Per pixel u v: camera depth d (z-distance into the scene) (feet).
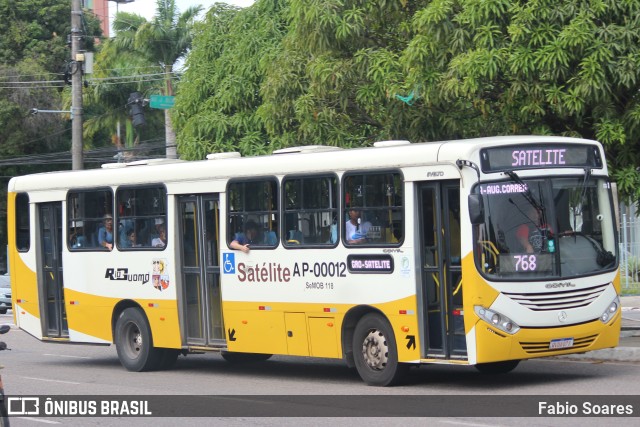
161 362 62.39
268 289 54.03
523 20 53.78
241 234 55.67
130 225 62.64
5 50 179.63
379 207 48.88
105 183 64.34
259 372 60.29
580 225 47.57
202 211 58.23
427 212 47.39
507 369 53.57
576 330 46.62
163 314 60.29
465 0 55.88
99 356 74.59
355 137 67.77
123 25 175.11
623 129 54.08
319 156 51.88
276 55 80.48
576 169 47.78
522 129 59.16
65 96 175.32
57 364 69.36
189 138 98.07
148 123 184.03
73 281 66.44
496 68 54.29
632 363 55.52
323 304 51.24
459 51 56.44
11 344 86.38
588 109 56.90
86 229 65.82
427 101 57.82
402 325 47.80
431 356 47.14
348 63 63.16
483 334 44.88
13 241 71.20
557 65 53.11
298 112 66.49
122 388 54.24
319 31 62.64
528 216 46.21
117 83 172.24
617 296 48.42
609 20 53.72
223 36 102.89
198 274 58.54
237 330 55.83
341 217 50.55
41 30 182.50
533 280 45.68
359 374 52.42
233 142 96.84
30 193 69.92
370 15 62.69
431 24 56.80
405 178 47.73
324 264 51.21
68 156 180.24
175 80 168.45
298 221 52.65
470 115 60.90
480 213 44.52
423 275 47.34
